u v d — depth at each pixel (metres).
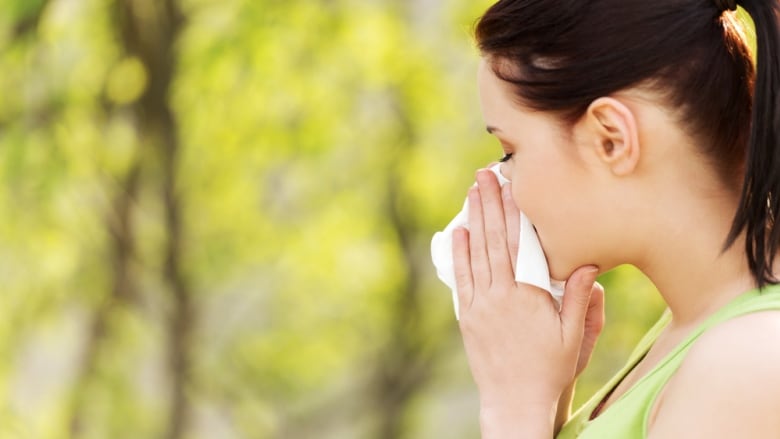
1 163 9.27
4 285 10.55
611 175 1.70
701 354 1.54
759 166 1.59
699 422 1.51
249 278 12.84
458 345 12.67
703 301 1.71
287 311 13.15
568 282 1.84
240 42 9.10
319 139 10.13
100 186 9.96
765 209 1.60
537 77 1.70
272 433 13.52
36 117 9.39
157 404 11.41
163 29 9.39
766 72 1.58
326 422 13.88
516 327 1.89
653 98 1.66
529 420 1.87
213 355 12.99
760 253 1.60
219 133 9.91
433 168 11.25
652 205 1.70
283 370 13.38
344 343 13.18
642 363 1.86
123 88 9.49
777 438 1.48
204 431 14.82
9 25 8.92
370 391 13.24
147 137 9.72
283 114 10.04
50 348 11.95
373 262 12.21
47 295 10.78
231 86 9.56
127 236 10.23
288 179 11.62
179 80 9.44
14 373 10.81
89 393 11.00
